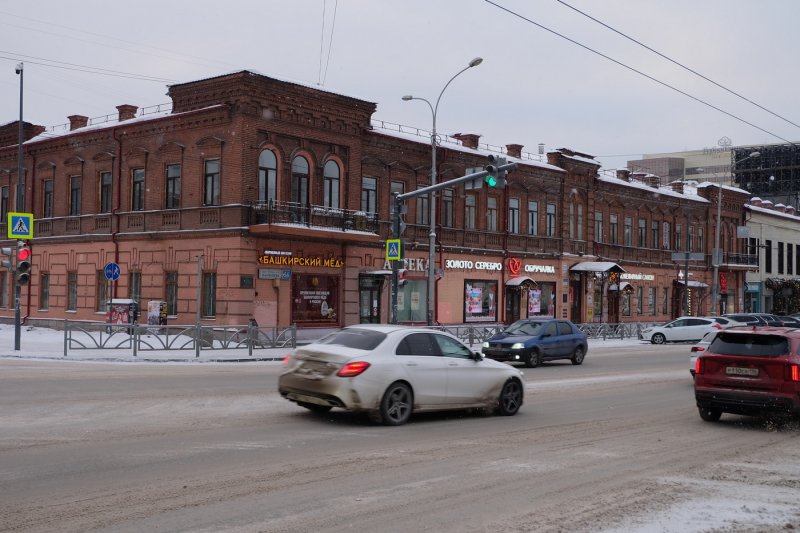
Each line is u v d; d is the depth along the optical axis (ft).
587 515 23.43
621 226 174.50
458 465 30.25
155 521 21.76
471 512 23.50
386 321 120.37
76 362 76.07
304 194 110.11
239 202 101.55
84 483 25.84
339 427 38.81
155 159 112.57
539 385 62.64
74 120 132.46
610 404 51.21
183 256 107.65
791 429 41.93
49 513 22.33
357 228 113.09
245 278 101.40
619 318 173.68
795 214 264.52
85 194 123.03
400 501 24.58
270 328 93.76
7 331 118.21
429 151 129.08
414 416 44.11
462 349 44.24
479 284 138.21
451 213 133.90
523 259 146.41
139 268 113.50
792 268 241.76
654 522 22.85
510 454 32.81
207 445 32.83
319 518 22.49
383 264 120.26
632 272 177.68
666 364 88.33
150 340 87.71
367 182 119.44
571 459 31.96
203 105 107.24
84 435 34.60
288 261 106.52
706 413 43.91
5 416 39.75
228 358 82.12
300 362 40.83
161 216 111.04
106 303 117.91
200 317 105.19
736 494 26.53
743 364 42.11
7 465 28.35
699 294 200.34
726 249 211.61
